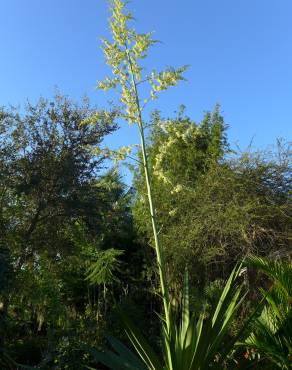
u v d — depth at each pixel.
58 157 12.22
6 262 8.23
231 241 10.72
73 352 9.17
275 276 5.79
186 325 4.38
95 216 12.23
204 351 4.07
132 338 4.41
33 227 11.88
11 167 12.05
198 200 11.10
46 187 11.98
